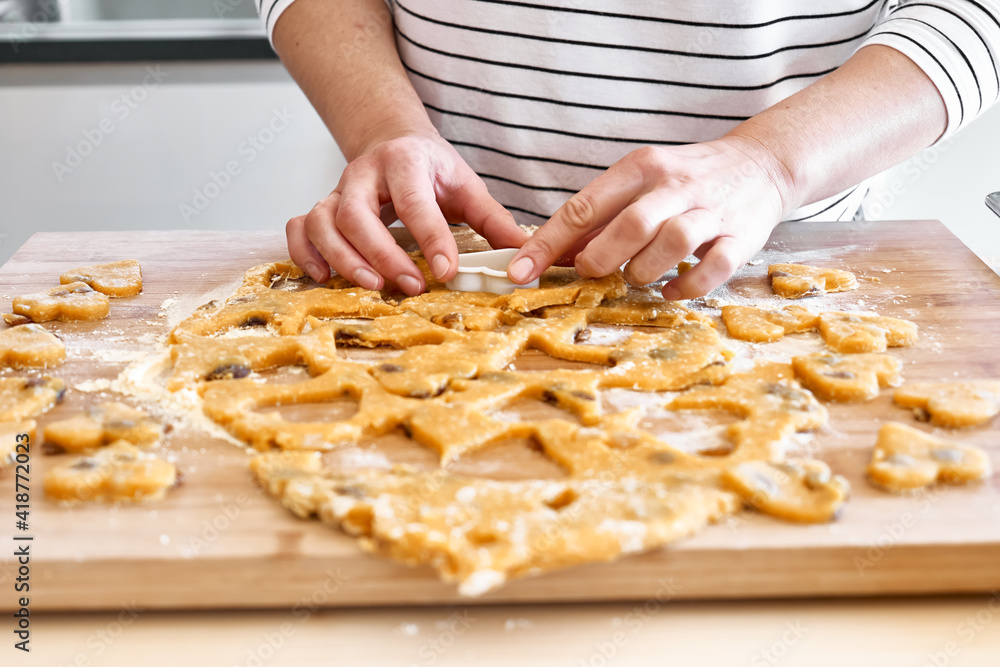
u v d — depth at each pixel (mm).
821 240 1022
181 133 2107
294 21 1112
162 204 2174
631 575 648
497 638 638
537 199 1135
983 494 677
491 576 623
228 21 2037
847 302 903
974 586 653
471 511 654
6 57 1982
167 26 2025
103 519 665
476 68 1082
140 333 869
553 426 731
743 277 955
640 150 884
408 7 1109
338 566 646
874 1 1048
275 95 2088
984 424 734
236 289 944
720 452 725
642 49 1032
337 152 2152
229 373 793
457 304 894
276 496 680
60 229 2168
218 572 645
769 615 652
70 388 787
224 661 625
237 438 733
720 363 803
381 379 784
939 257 979
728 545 645
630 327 884
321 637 640
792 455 712
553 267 955
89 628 646
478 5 1055
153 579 646
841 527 655
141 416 739
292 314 872
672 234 828
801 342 848
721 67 1025
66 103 2051
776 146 903
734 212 869
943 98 940
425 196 910
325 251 914
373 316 893
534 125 1089
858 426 739
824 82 946
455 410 746
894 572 650
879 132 926
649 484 675
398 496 664
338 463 714
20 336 832
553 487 675
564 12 1029
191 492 686
